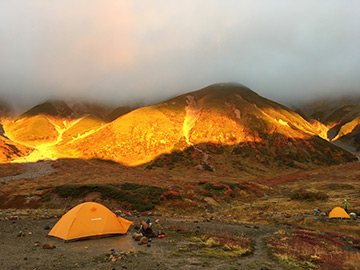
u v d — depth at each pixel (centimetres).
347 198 4203
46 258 1070
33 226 1789
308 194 4303
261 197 5675
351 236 1916
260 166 13800
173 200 4094
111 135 17425
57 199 3956
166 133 17500
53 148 18450
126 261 1062
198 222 2366
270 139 17088
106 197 3906
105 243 1370
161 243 1416
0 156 14125
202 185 6019
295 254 1261
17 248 1216
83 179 8225
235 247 1359
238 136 17538
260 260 1169
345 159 15700
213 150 15600
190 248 1324
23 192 4884
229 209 3900
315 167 13925
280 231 1947
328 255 1278
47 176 9412
